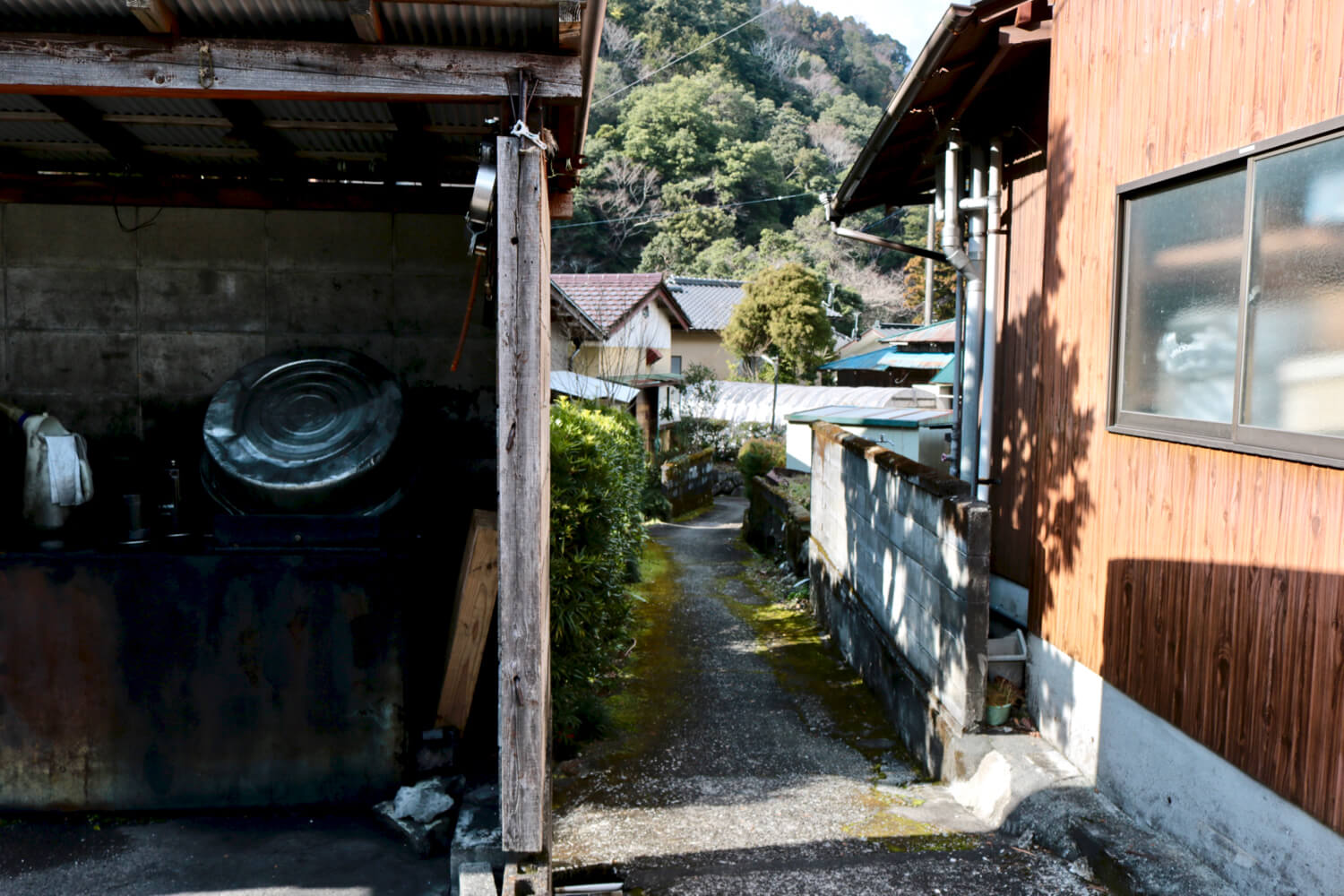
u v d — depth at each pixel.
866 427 12.29
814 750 5.67
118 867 3.69
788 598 10.46
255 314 5.39
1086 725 4.47
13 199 5.13
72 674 4.06
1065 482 4.80
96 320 5.30
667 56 52.09
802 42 61.97
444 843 3.87
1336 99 2.92
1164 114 3.94
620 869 3.84
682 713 6.38
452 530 5.45
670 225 44.81
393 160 4.95
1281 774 3.08
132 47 2.97
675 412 25.72
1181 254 3.84
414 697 4.23
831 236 45.59
